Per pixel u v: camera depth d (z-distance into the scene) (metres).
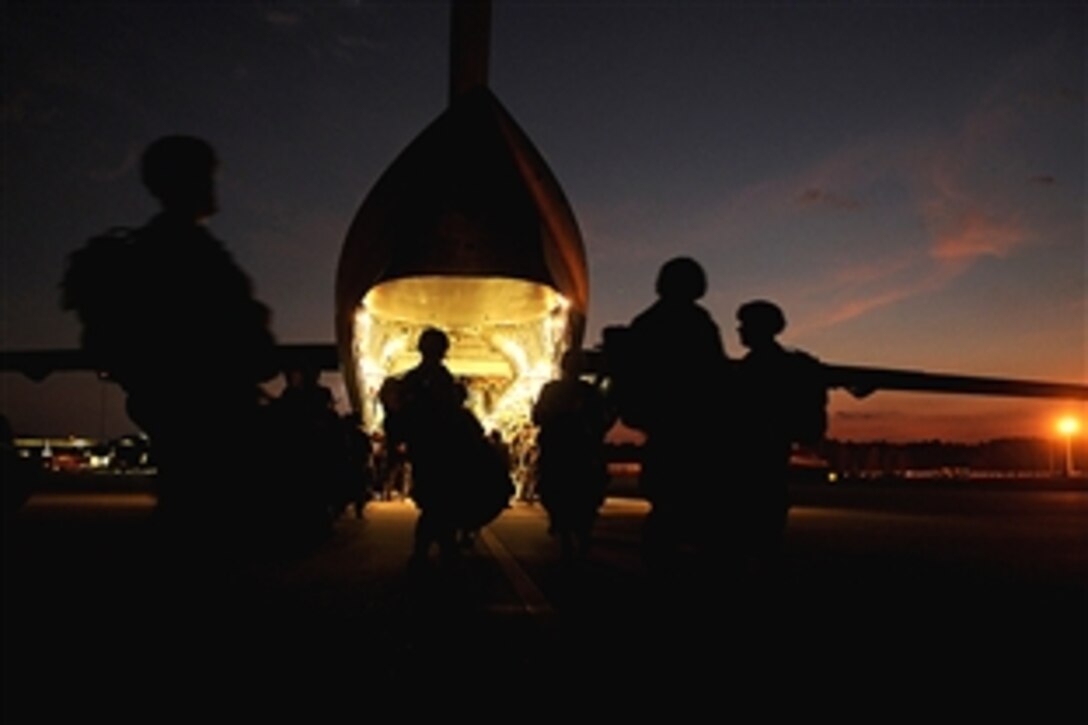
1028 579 6.68
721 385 4.80
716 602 5.08
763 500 4.80
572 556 7.33
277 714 3.01
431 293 18.19
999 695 3.35
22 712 2.97
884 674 3.68
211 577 3.77
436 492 6.32
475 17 15.33
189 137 3.70
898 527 12.36
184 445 3.53
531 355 20.06
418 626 4.60
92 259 3.53
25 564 6.34
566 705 3.20
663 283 4.93
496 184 15.07
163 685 3.31
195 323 3.51
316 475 3.75
